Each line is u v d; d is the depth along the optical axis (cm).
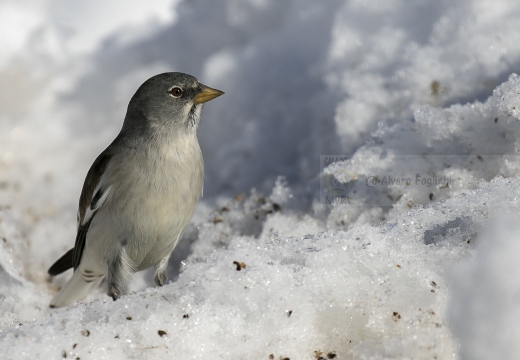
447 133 1058
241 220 1213
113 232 998
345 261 808
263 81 1468
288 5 1611
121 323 762
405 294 776
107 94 1648
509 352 699
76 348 740
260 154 1364
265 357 751
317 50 1441
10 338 754
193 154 1016
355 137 1227
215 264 831
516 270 727
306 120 1346
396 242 825
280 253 839
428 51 1237
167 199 986
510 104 998
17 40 1700
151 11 1817
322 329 769
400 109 1206
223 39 1647
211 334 753
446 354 736
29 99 1653
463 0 1255
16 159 1562
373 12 1365
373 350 752
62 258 1177
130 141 1002
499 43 1170
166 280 1050
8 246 1307
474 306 735
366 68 1295
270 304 773
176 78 1023
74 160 1557
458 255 791
